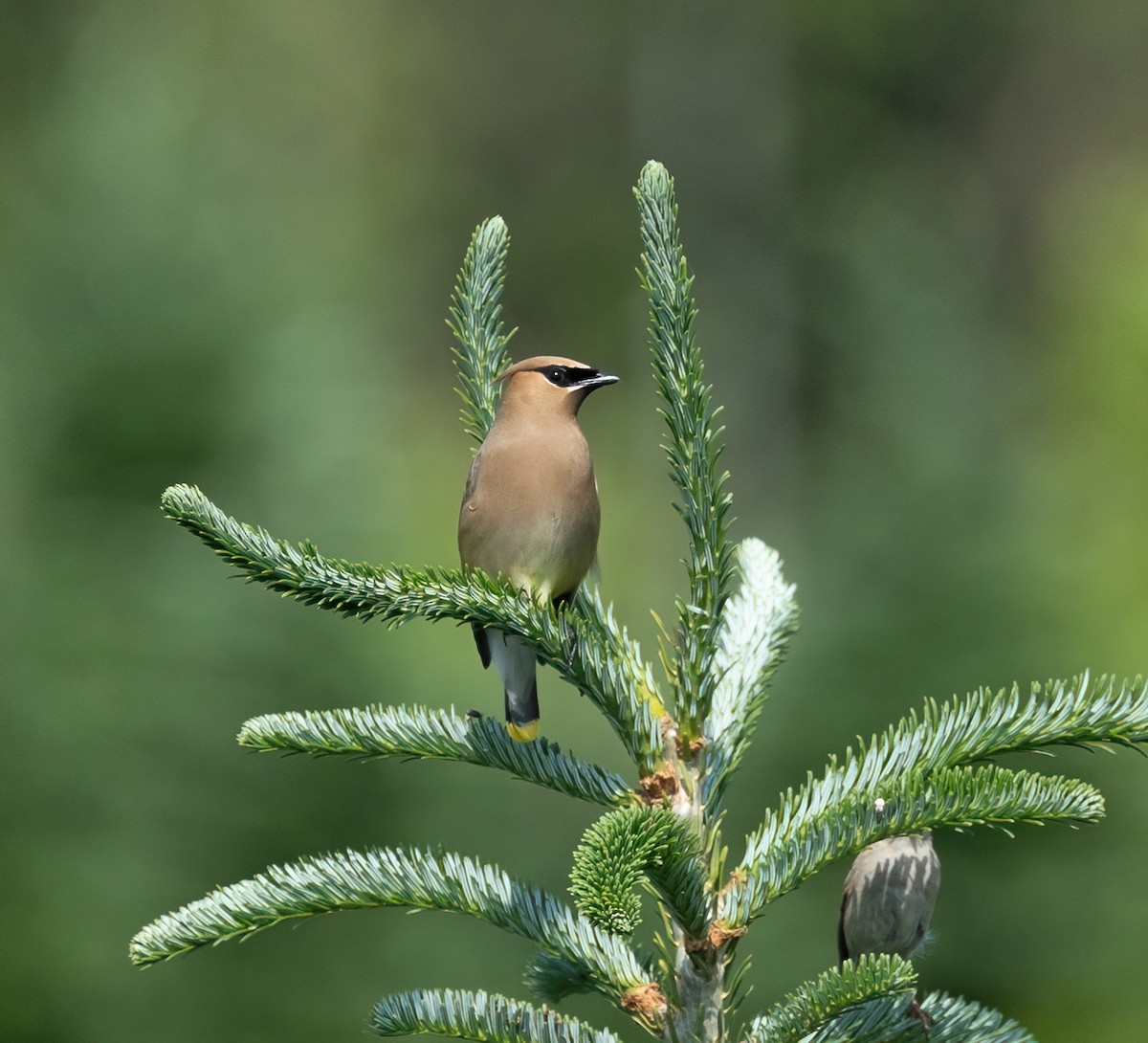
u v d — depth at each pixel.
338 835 14.04
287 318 15.21
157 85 15.38
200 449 14.61
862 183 50.81
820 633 15.15
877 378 18.86
